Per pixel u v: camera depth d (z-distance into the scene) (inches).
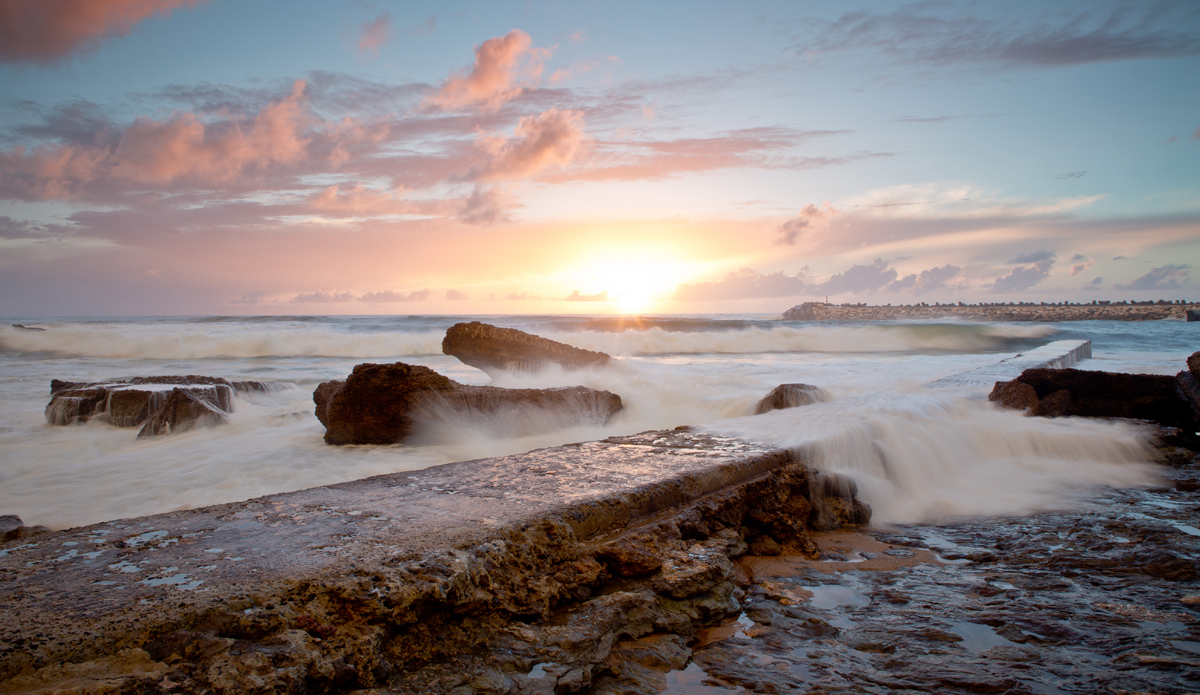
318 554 109.7
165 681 76.4
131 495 223.0
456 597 105.3
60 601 89.3
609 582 135.5
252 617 89.1
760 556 177.0
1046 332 1306.6
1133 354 860.6
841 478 214.2
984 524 208.2
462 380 540.4
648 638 122.3
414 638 101.0
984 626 129.6
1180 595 144.8
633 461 190.5
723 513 175.8
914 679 107.7
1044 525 204.1
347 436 301.7
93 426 370.0
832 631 128.0
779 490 194.9
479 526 126.4
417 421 298.8
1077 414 357.4
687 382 451.2
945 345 1214.3
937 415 308.8
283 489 229.0
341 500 145.7
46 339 934.4
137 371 674.8
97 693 71.8
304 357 916.6
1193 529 197.6
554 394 343.9
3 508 207.9
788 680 108.5
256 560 106.4
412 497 148.7
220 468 256.4
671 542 150.3
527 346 440.5
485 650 104.7
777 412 289.7
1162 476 273.0
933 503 233.9
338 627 93.5
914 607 139.6
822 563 171.5
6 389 524.4
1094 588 149.6
